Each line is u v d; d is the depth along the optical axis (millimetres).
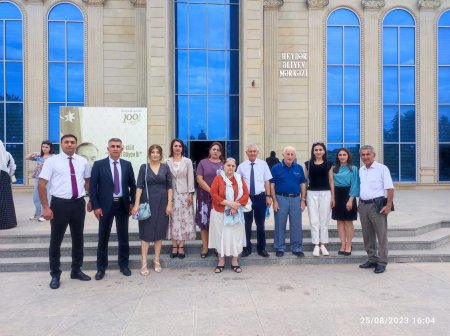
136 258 6957
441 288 5602
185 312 4738
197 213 6992
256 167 7047
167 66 14477
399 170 17281
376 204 6395
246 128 14820
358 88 17188
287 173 7020
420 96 17203
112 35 16422
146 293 5445
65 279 6156
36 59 16188
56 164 5754
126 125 12055
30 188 16203
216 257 7016
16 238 7438
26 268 6684
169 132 14945
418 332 4160
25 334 4164
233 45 16531
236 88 16594
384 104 17234
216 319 4527
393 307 4863
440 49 17297
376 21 17047
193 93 16469
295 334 4129
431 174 17281
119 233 6359
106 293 5457
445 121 17266
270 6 16750
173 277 6215
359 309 4801
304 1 16938
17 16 16156
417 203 12320
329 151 17156
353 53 17141
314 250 7043
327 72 17109
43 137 16281
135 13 16422
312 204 7062
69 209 5805
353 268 6707
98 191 6188
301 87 16984
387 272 6449
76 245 6066
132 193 6391
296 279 6066
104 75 16438
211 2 16422
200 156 16547
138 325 4371
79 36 16391
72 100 16406
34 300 5199
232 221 6223
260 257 6996
